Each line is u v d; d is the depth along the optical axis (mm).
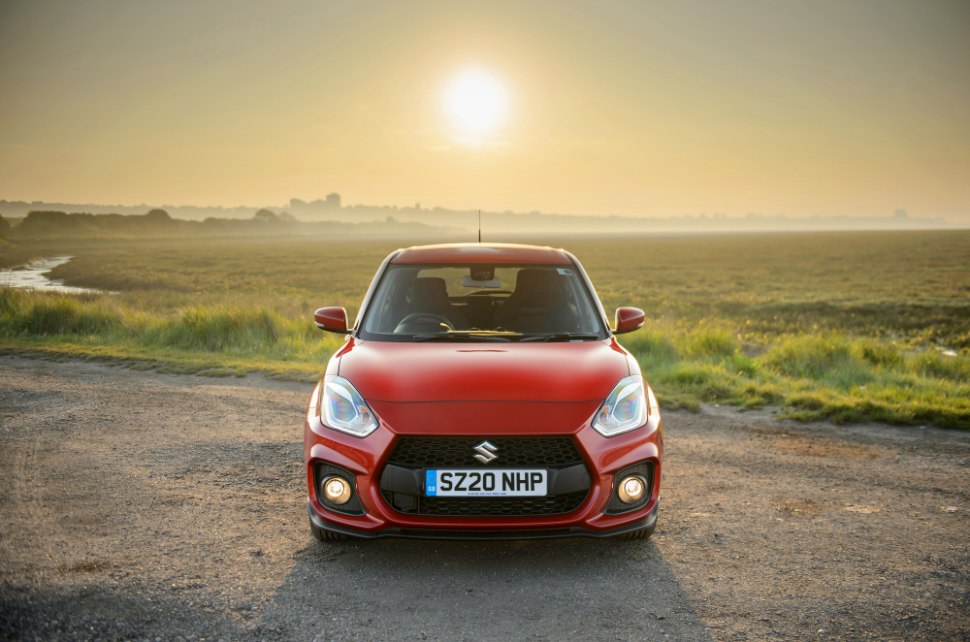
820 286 37969
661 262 72375
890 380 8594
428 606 2928
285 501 4273
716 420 6730
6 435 5852
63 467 4926
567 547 3605
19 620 2693
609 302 26891
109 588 3010
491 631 2721
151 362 10141
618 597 3027
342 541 3615
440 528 3115
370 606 2918
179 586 3055
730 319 22062
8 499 4227
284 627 2721
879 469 5094
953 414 6570
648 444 3324
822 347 10297
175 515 3986
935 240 138625
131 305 19812
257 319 13070
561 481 3162
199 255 97438
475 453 3156
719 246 128625
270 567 3295
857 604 2961
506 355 3725
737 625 2775
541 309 4395
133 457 5207
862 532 3832
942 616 2855
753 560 3439
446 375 3451
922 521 4012
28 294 16688
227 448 5500
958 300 28062
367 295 4578
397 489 3166
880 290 34625
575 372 3525
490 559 3443
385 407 3268
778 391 7762
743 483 4738
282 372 9195
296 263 74000
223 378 8992
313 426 3398
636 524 3275
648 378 8641
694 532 3824
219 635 2643
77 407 7039
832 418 6645
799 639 2666
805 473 4980
